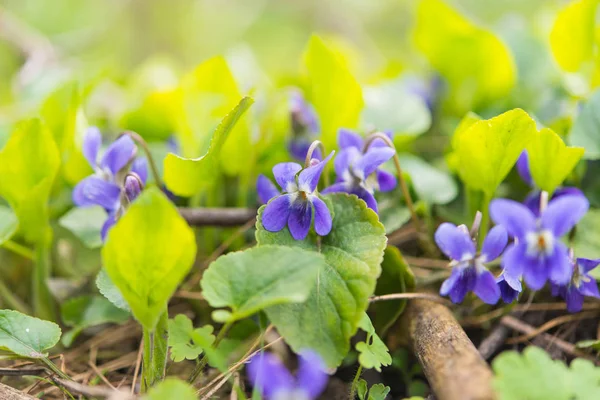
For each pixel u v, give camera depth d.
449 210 0.41
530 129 0.35
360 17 1.13
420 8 0.47
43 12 0.98
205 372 0.36
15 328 0.34
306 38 1.14
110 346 0.39
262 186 0.36
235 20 1.16
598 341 0.35
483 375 0.31
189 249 0.31
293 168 0.34
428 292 0.37
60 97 0.40
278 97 0.43
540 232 0.32
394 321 0.36
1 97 0.62
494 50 0.47
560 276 0.32
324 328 0.32
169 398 0.30
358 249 0.34
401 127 0.43
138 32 1.06
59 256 0.41
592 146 0.39
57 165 0.37
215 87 0.43
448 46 0.47
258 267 0.32
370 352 0.33
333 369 0.32
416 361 0.36
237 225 0.40
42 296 0.39
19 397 0.32
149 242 0.30
